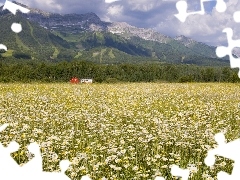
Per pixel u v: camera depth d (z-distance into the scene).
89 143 7.50
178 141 7.36
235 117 11.13
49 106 13.77
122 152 6.39
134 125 9.77
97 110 12.88
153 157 6.42
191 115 11.76
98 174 5.49
